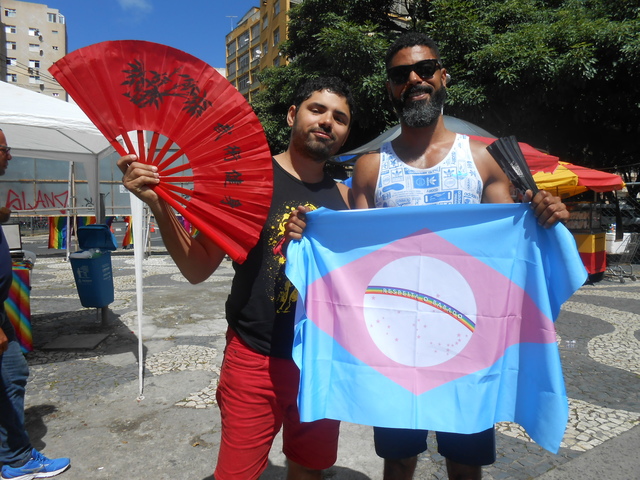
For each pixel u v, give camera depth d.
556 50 11.12
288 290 1.70
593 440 2.88
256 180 1.57
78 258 5.26
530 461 2.64
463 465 1.74
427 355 1.68
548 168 6.89
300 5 14.65
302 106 1.74
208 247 1.70
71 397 3.49
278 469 2.59
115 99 1.44
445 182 1.75
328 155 1.77
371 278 1.71
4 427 2.36
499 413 1.63
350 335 1.70
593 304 7.15
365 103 12.00
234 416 1.69
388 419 1.65
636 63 11.09
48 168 16.30
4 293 2.36
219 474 1.70
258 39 49.31
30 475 2.42
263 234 1.71
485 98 11.05
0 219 3.45
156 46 1.42
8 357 2.36
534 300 1.59
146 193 1.48
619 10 12.23
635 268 11.22
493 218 1.64
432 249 1.68
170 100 1.47
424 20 13.61
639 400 3.50
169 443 2.82
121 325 5.63
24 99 4.16
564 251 1.52
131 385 3.72
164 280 9.14
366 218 1.67
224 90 1.50
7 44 70.38
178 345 4.83
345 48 11.52
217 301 7.07
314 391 1.62
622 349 4.80
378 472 2.55
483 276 1.65
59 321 5.84
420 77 1.76
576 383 3.85
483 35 11.62
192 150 1.52
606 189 8.44
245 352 1.68
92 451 2.73
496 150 1.60
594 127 14.93
